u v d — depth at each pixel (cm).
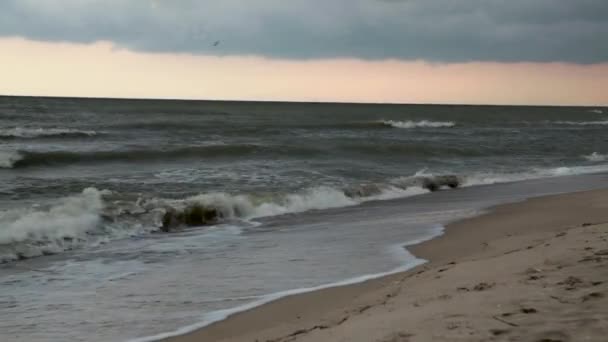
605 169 2672
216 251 1063
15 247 1059
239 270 902
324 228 1286
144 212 1360
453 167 2733
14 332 640
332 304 688
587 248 718
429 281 673
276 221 1414
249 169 2380
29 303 750
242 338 576
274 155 2958
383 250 1013
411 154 3231
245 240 1170
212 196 1535
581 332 400
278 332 575
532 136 4794
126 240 1184
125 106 8956
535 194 1791
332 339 477
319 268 896
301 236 1192
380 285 768
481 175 2359
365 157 3023
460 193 1898
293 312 670
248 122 5506
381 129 5288
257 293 766
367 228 1258
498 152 3491
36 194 1662
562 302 476
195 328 636
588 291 500
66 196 1636
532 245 842
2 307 732
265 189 1852
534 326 422
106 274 903
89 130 4006
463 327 440
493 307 484
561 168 2619
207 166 2472
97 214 1305
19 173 2192
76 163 2522
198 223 1394
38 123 4491
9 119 4862
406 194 1903
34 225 1164
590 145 4066
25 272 926
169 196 1667
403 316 508
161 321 665
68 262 995
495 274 644
